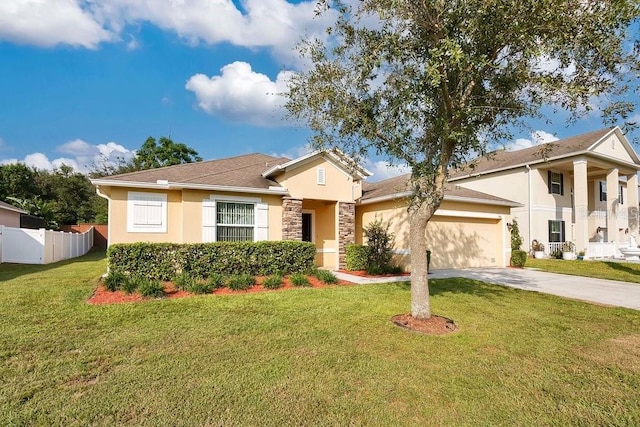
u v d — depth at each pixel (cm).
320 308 776
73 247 2136
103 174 3950
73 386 408
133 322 655
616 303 904
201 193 1245
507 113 646
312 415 355
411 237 703
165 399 381
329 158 1456
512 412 369
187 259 1077
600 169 2266
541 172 2197
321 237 1587
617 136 2231
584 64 553
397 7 556
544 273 1480
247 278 1016
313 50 670
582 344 578
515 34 513
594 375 461
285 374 446
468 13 522
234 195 1301
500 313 765
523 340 589
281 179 1399
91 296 845
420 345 555
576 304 876
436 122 628
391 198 1427
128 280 909
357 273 1380
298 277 1075
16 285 998
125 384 414
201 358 493
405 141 650
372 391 406
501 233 1734
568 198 2317
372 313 738
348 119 660
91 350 517
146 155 3953
